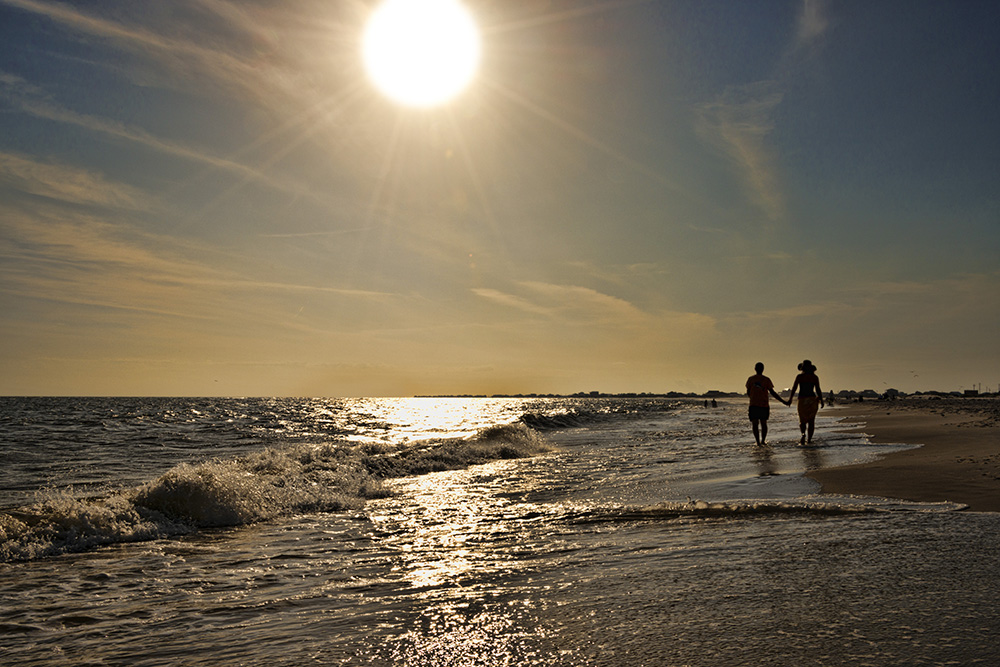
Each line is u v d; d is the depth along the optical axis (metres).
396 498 8.72
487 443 15.91
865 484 7.64
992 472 8.26
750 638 2.89
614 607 3.48
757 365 15.52
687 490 7.99
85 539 5.91
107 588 4.41
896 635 2.85
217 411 59.19
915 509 6.05
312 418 48.59
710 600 3.51
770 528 5.45
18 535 5.76
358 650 3.01
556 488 9.05
